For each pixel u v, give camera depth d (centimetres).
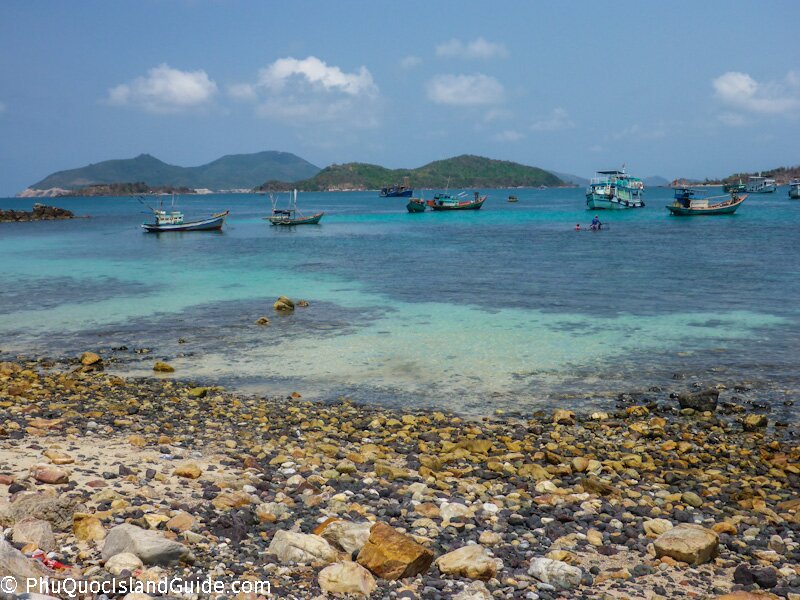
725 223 10238
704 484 1380
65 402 1933
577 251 6316
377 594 825
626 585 898
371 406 1980
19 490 1034
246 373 2341
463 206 16225
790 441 1703
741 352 2530
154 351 2666
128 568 791
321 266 5409
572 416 1858
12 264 5809
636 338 2762
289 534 921
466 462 1483
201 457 1403
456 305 3541
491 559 905
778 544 1054
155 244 7931
